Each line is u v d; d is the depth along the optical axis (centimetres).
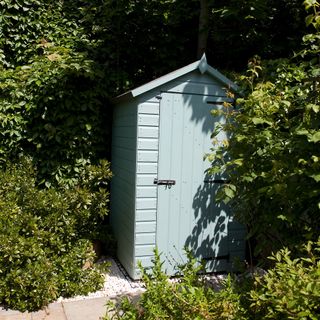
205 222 395
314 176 202
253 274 254
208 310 189
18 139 441
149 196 374
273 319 179
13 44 493
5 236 320
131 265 381
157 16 520
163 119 374
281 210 244
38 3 495
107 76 481
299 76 385
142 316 212
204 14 500
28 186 387
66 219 368
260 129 274
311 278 170
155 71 530
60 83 439
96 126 470
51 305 323
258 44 528
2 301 324
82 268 368
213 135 315
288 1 518
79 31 518
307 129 218
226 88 363
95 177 433
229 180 312
